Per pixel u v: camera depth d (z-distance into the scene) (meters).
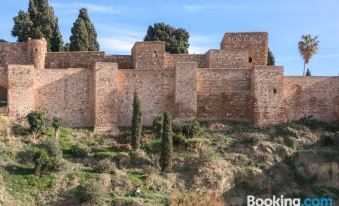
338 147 65.31
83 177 58.38
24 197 55.22
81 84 69.06
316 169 62.84
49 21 86.25
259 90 68.81
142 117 68.88
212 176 59.81
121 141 65.38
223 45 74.69
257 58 74.56
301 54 86.06
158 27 96.31
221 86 70.31
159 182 58.62
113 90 67.88
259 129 68.00
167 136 60.91
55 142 61.22
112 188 57.59
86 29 90.00
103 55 74.38
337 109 70.44
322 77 70.81
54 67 73.81
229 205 58.25
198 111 69.69
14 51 73.06
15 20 85.44
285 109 69.62
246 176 60.88
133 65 73.88
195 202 56.97
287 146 65.12
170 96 69.62
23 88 67.25
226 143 65.12
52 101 68.25
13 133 64.25
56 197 56.00
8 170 58.22
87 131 67.19
